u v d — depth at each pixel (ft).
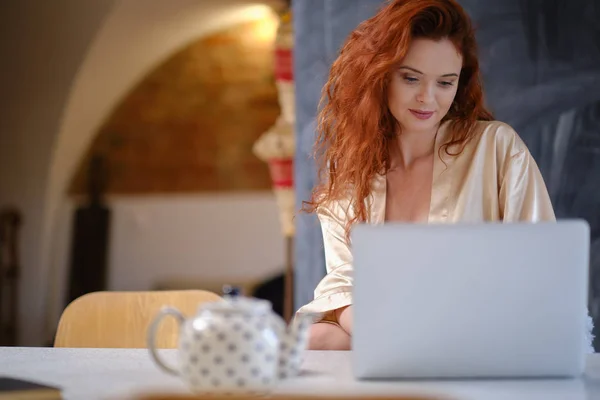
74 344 8.36
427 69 7.24
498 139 7.61
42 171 29.89
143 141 30.71
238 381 4.84
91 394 5.07
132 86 30.50
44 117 29.63
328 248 7.77
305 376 5.60
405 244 5.34
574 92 12.05
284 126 18.43
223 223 30.68
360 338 5.41
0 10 28.86
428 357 5.39
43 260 30.09
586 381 5.41
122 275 30.81
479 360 5.41
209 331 4.86
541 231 5.34
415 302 5.35
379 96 7.57
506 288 5.35
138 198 30.76
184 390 5.13
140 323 8.39
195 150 30.71
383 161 7.79
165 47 30.04
